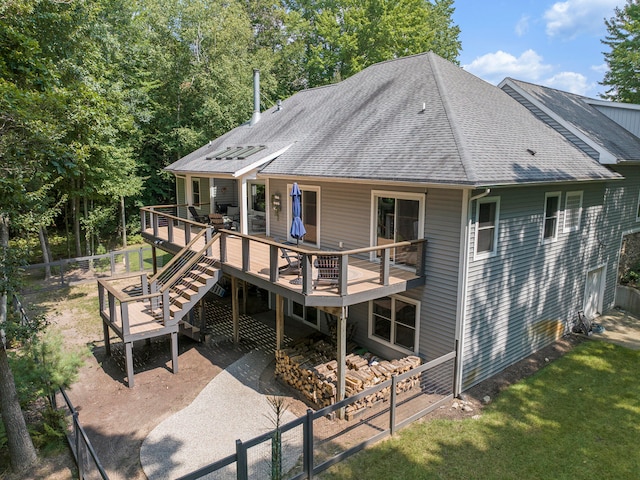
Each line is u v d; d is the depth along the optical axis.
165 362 11.74
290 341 12.87
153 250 17.33
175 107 28.66
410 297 10.36
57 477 7.45
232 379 10.77
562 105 16.28
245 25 29.09
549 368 11.09
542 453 7.72
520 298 11.10
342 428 8.61
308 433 7.04
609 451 7.79
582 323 13.52
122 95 19.03
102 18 19.75
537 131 13.16
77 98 11.29
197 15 27.00
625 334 13.53
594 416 8.89
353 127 13.16
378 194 10.86
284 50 35.09
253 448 8.03
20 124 7.67
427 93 12.39
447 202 9.28
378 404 9.53
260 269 10.93
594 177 11.69
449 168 8.92
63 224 30.14
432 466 7.39
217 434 8.47
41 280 19.75
